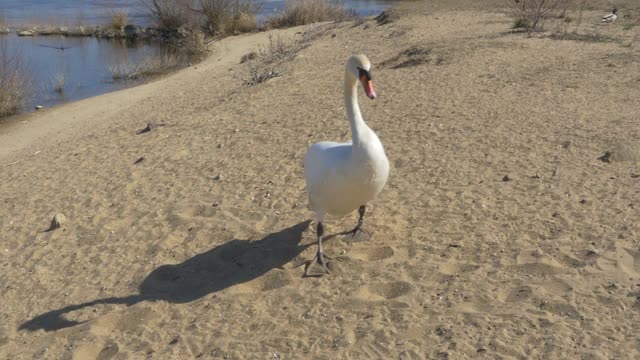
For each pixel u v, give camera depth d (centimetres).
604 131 304
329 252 228
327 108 407
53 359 197
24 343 208
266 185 296
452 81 428
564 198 243
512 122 332
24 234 295
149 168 352
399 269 210
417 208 251
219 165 334
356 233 235
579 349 164
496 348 168
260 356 180
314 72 536
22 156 475
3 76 669
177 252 247
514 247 213
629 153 272
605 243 209
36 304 230
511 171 273
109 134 462
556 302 182
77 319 216
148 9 1223
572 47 500
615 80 393
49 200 334
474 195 255
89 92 724
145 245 258
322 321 191
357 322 188
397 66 504
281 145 349
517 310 181
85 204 316
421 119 356
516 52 494
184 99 550
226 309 205
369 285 204
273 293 208
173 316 208
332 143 222
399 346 175
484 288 193
